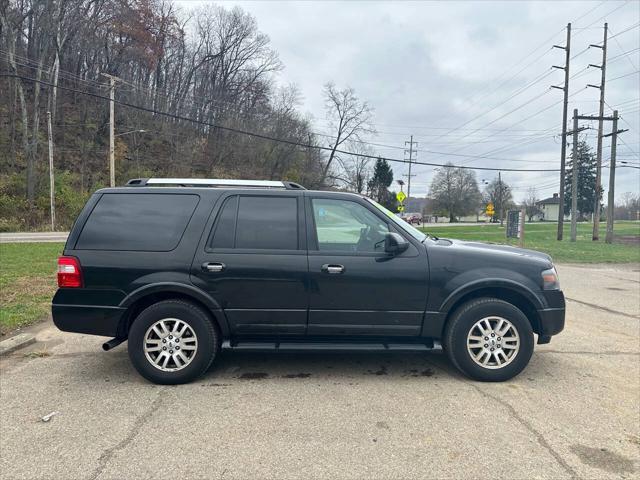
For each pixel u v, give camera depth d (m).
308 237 4.27
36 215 33.47
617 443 3.14
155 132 43.62
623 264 15.29
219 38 56.00
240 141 47.62
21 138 37.72
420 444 3.11
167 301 4.16
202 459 2.90
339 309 4.21
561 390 4.09
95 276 4.12
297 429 3.31
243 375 4.44
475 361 4.26
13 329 5.98
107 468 2.79
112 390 4.04
